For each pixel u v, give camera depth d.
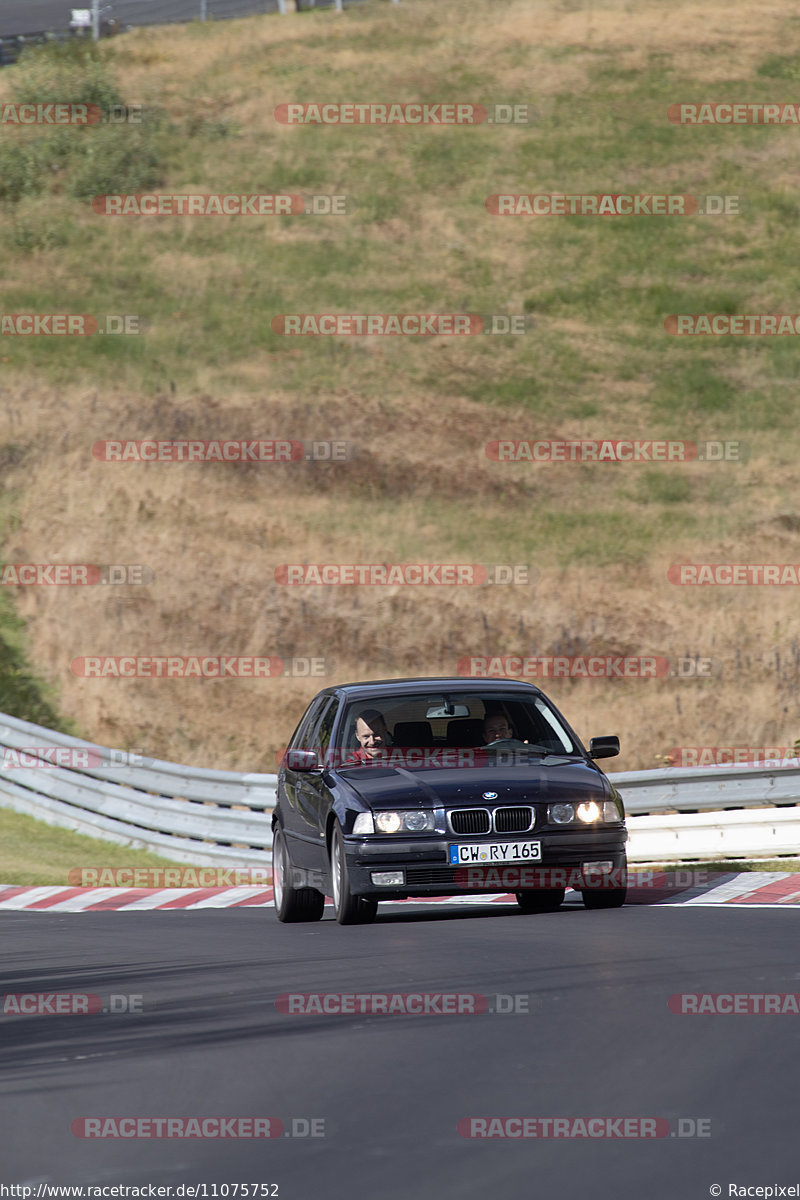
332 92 193.75
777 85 190.25
